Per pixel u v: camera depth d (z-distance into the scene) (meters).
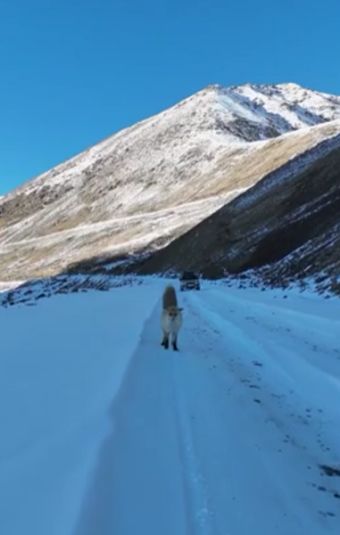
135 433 5.59
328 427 6.61
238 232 50.78
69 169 191.00
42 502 3.78
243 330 13.95
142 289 37.47
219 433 6.04
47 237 124.38
